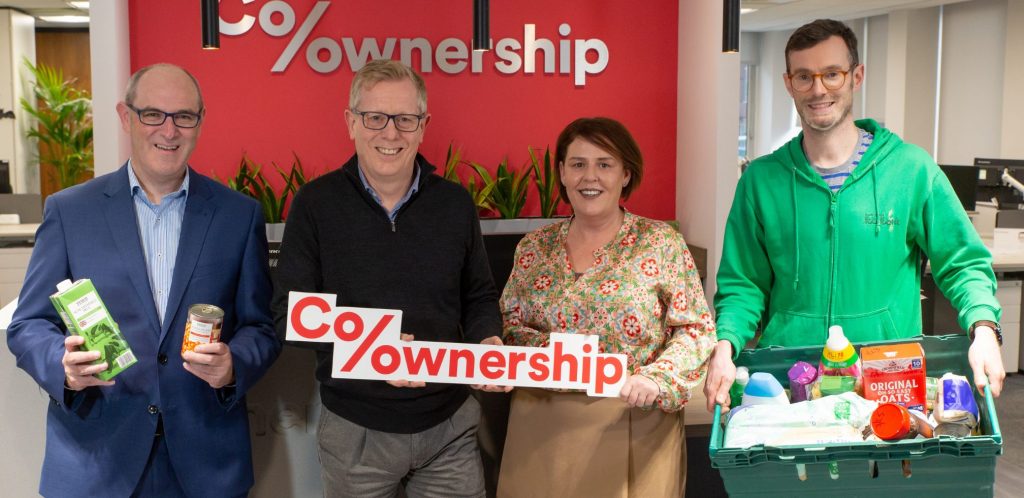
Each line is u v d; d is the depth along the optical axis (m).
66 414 2.10
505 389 2.07
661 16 4.50
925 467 1.61
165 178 2.11
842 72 2.11
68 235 2.08
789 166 2.26
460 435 2.28
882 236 2.19
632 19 4.48
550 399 2.25
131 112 2.04
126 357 1.97
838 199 2.20
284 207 4.30
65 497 2.08
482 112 4.50
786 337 2.30
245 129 4.39
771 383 1.92
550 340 2.04
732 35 2.77
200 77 4.33
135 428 2.09
